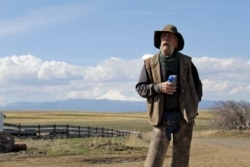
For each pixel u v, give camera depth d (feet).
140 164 55.77
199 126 257.34
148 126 294.66
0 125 84.94
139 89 18.20
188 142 18.31
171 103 17.95
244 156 64.23
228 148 87.15
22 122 328.90
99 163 59.06
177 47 18.45
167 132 17.93
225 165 52.39
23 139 114.52
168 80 17.46
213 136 164.14
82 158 63.67
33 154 70.54
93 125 308.19
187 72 18.25
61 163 57.11
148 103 18.24
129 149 79.51
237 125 172.76
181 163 18.24
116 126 296.30
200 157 63.57
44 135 126.93
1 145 75.00
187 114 17.90
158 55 18.30
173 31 17.93
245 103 172.65
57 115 629.10
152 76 18.25
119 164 56.34
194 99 18.24
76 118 499.51
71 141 100.12
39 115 618.85
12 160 60.90
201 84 18.94
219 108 177.06
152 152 17.87
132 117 567.18
